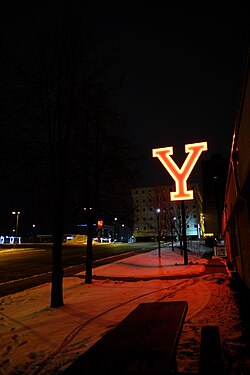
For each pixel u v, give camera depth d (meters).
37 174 10.34
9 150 9.71
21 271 23.44
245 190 6.60
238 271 12.68
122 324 4.51
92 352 3.56
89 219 14.77
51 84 10.29
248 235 7.67
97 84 10.70
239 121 6.19
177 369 4.04
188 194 17.62
